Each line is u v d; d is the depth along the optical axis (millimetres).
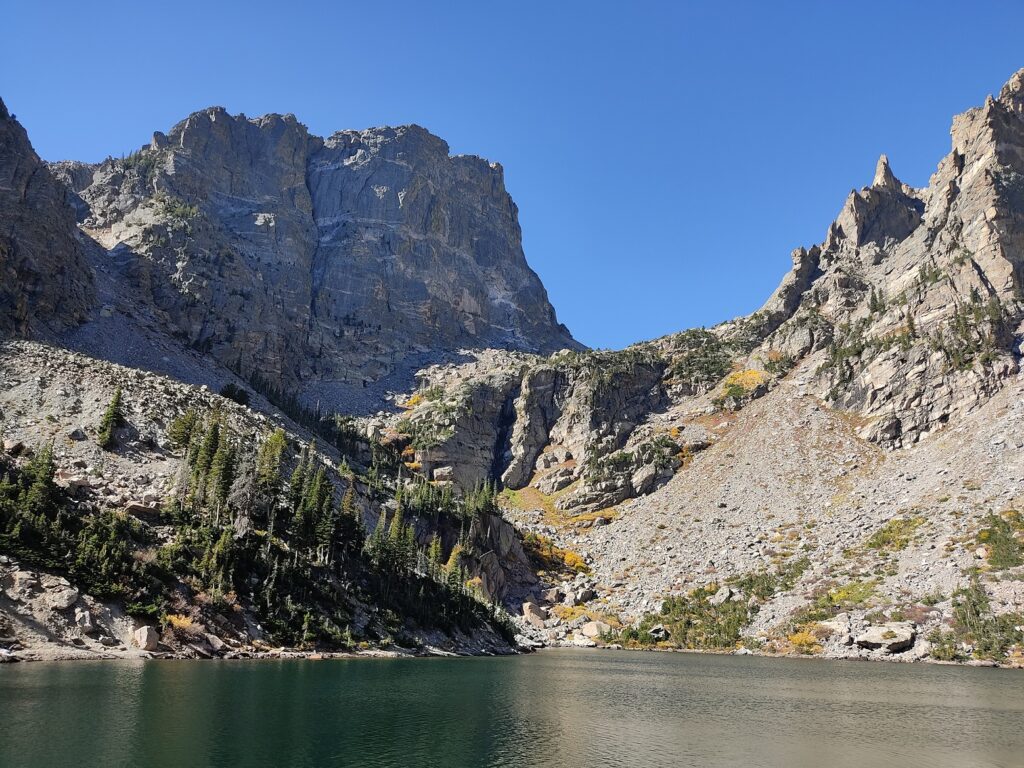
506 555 169125
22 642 61812
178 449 108938
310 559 97875
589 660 114000
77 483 84125
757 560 152625
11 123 187750
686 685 83938
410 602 109688
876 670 100938
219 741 42344
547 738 51969
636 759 47344
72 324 176125
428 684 73000
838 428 195875
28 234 174125
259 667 71000
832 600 129375
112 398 115500
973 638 109750
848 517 156375
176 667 65062
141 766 36719
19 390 111875
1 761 36062
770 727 59500
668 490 199500
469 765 43219
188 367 194250
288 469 125688
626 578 165875
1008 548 122438
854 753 50875
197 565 81250
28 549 68875
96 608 68688
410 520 152750
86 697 49469
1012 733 57906
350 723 51156
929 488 153500
